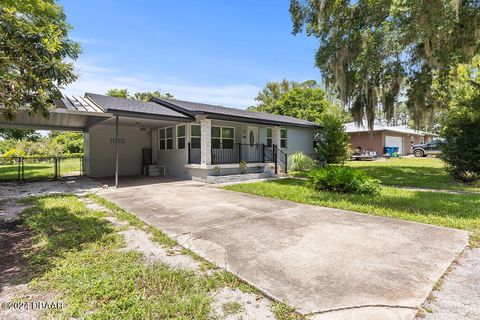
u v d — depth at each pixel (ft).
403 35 26.68
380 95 36.60
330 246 10.69
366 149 74.49
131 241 11.39
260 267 8.82
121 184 30.96
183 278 8.08
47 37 11.21
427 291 7.29
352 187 22.24
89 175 39.17
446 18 23.32
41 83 11.15
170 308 6.54
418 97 35.50
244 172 36.91
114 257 9.62
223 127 40.81
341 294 7.13
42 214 15.56
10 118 11.93
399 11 26.04
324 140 52.95
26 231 12.72
